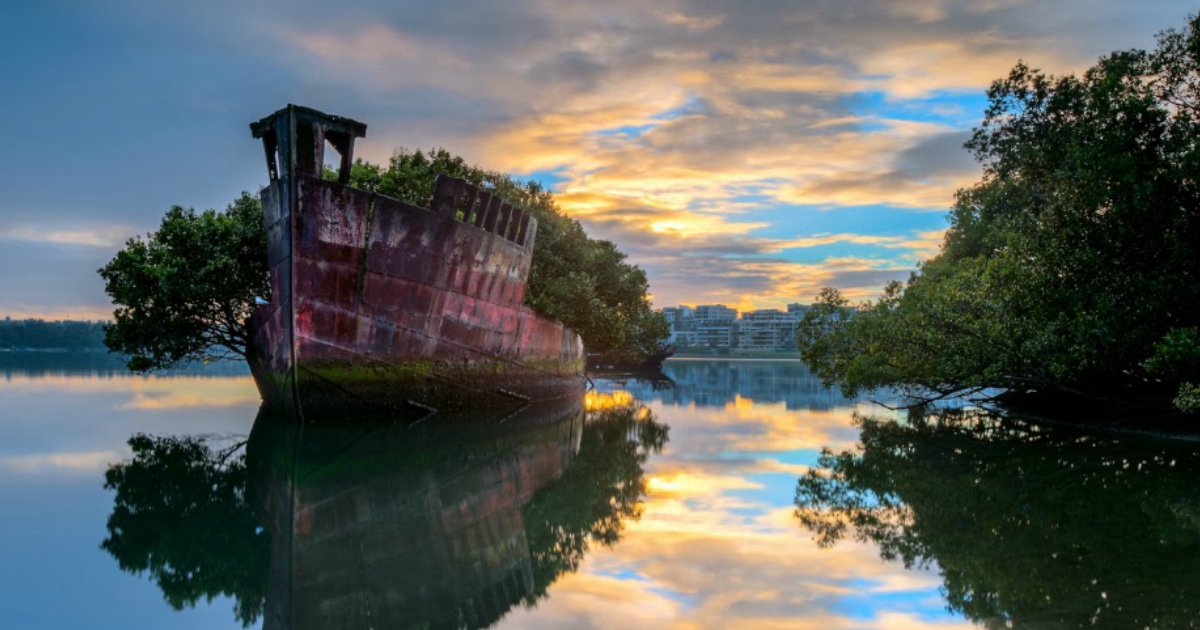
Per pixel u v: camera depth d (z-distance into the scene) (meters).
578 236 35.66
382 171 26.89
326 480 11.77
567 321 31.39
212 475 12.16
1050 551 7.72
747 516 9.53
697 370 67.50
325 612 6.09
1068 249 18.14
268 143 17.44
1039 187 24.05
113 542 8.21
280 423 18.77
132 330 22.98
